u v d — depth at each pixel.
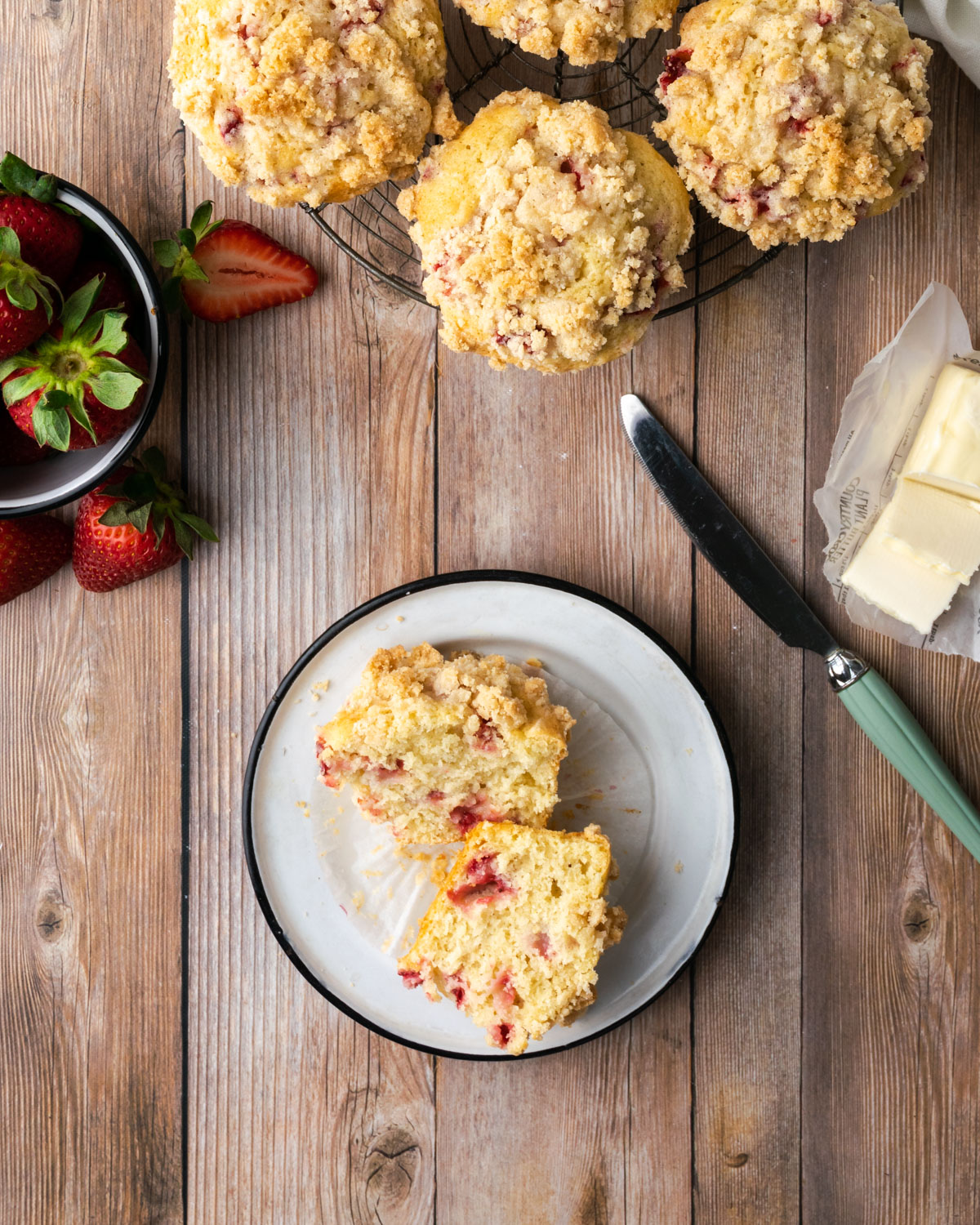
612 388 0.80
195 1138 0.82
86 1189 0.82
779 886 0.81
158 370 0.75
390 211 0.79
